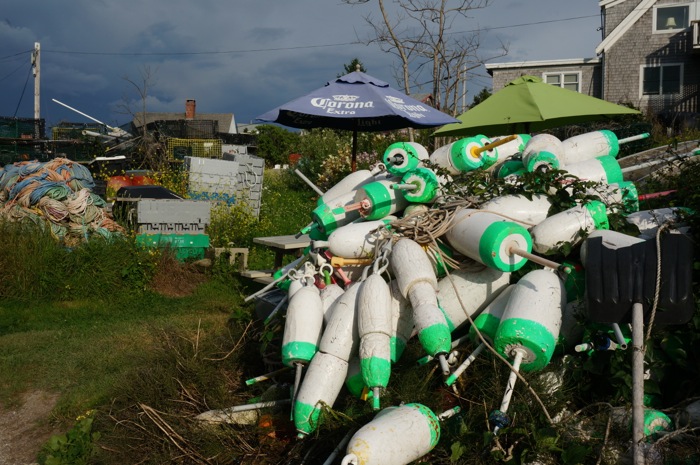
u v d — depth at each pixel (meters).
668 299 3.42
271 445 4.42
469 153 6.18
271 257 11.00
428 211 5.11
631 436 3.81
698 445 3.66
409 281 4.32
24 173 10.30
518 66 29.20
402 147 6.05
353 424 3.97
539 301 4.20
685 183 5.68
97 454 4.65
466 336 4.66
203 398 5.01
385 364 4.06
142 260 9.38
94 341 7.11
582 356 4.34
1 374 6.24
